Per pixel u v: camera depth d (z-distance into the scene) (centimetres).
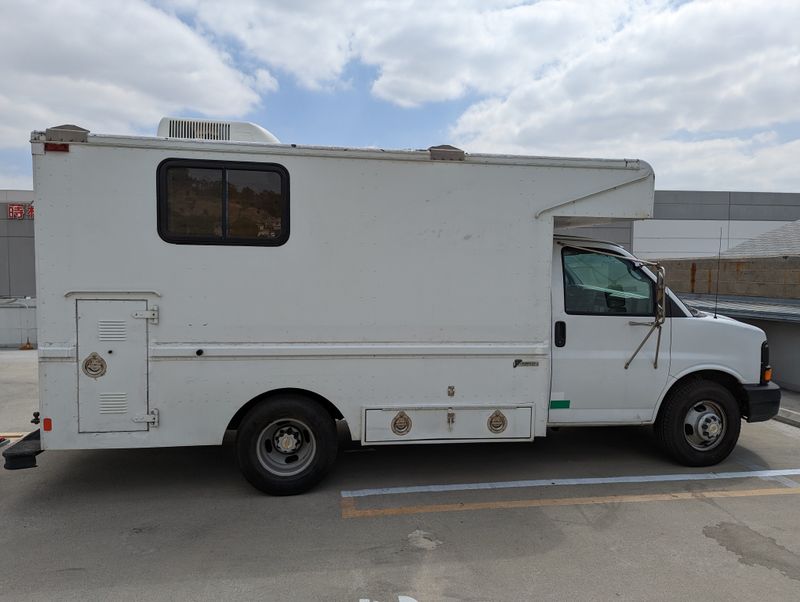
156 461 498
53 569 319
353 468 484
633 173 438
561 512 400
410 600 291
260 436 411
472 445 550
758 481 462
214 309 396
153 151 382
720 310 852
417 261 418
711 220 2322
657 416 490
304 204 402
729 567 326
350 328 413
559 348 452
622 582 309
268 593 296
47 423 384
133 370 390
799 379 804
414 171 414
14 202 1725
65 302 380
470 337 428
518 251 430
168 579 309
